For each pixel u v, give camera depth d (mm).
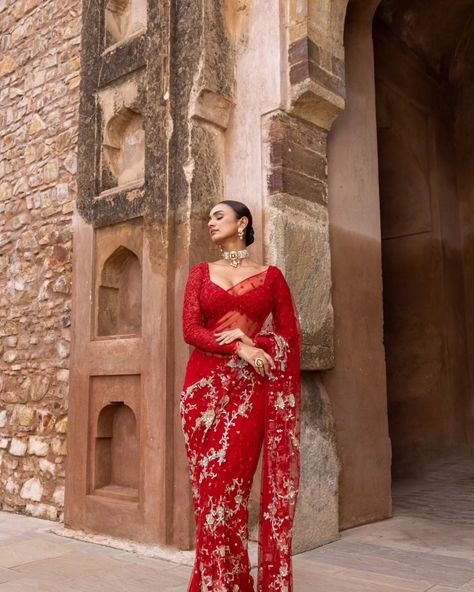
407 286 7391
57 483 4605
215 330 2619
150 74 4125
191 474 2537
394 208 7520
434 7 6918
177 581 3096
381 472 4445
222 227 2738
